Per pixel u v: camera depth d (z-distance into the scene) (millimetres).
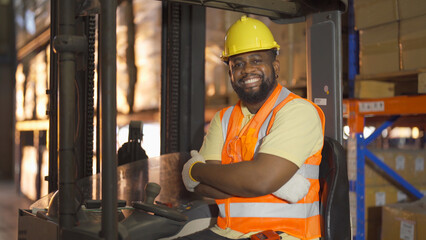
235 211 1904
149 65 5309
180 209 2201
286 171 1721
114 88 1481
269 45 1932
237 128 2014
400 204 2945
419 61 2602
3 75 11648
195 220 2195
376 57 2875
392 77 2842
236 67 1958
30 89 6605
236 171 1750
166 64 2848
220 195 1896
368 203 3176
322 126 1902
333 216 1829
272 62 1979
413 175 3330
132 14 4750
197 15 2846
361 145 3041
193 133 2854
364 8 2914
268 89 1940
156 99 5355
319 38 2195
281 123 1784
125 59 5055
